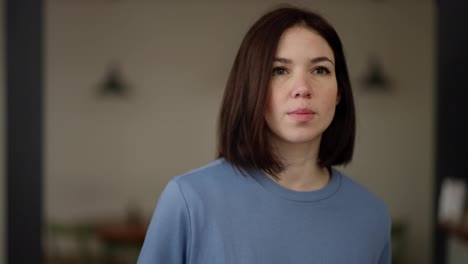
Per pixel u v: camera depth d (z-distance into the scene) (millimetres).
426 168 4246
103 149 4172
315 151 871
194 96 4266
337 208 875
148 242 833
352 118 917
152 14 4207
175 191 824
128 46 4188
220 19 4242
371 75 4227
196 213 804
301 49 786
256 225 812
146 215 4199
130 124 4207
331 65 812
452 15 2779
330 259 836
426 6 4215
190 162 4273
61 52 4098
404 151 4254
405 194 4238
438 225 2752
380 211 929
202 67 4262
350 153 945
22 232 2523
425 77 4238
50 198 4074
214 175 842
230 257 791
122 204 4191
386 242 948
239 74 813
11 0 2506
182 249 820
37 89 2533
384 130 4246
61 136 4102
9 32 2510
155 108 4234
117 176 4188
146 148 4230
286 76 795
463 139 2773
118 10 4164
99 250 3951
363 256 870
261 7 4219
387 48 4234
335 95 820
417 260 4223
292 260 815
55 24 4082
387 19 4227
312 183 881
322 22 821
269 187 839
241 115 815
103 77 4152
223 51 4254
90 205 4133
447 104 2797
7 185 2516
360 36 4227
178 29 4234
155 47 4223
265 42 790
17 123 2520
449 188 2666
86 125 4141
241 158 828
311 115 789
